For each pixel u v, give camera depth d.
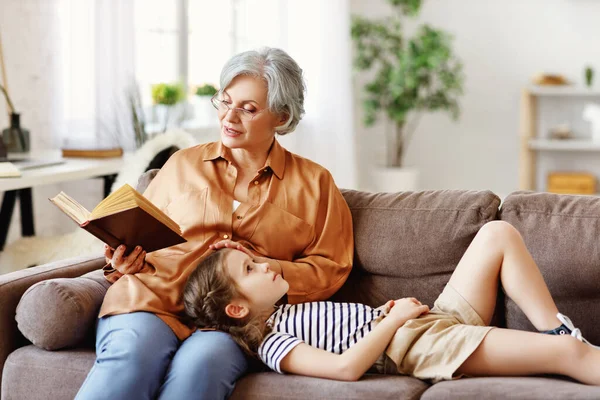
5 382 1.92
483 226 2.04
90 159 3.46
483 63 6.25
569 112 6.14
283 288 1.95
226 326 1.89
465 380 1.74
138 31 4.54
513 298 1.95
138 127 3.90
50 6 3.88
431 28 6.14
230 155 2.22
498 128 6.29
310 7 5.55
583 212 2.11
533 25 6.12
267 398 1.75
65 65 3.97
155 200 2.21
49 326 1.89
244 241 2.13
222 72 2.12
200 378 1.74
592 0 5.99
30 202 3.47
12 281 1.97
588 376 1.73
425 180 6.48
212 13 5.16
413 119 6.45
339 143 5.61
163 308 1.96
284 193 2.19
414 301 1.96
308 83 5.61
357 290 2.26
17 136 3.40
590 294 2.05
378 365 1.89
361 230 2.28
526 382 1.69
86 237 2.85
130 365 1.75
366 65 5.99
